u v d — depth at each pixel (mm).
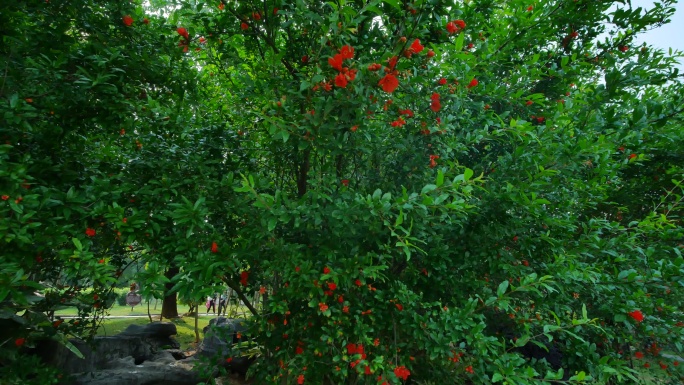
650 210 4098
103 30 2762
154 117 2506
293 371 2391
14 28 2414
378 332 2508
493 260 2676
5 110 1974
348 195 2293
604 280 2719
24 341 3443
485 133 2760
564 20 4105
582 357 2719
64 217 2049
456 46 2582
